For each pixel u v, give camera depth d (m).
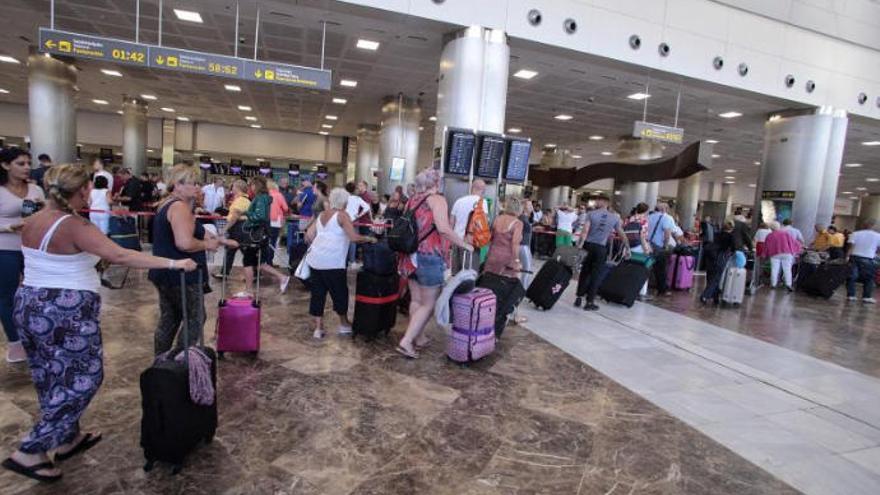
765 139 11.69
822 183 10.74
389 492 2.27
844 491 2.55
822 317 7.39
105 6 7.98
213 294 5.95
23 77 14.62
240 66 7.36
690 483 2.52
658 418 3.29
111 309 4.99
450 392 3.49
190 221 2.89
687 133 15.83
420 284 4.04
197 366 2.28
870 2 10.10
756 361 4.75
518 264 5.16
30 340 2.08
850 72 10.38
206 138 22.55
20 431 2.56
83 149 21.36
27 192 3.25
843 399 3.89
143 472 2.30
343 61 10.35
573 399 3.52
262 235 6.04
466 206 4.65
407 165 14.20
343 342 4.42
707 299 7.85
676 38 8.59
